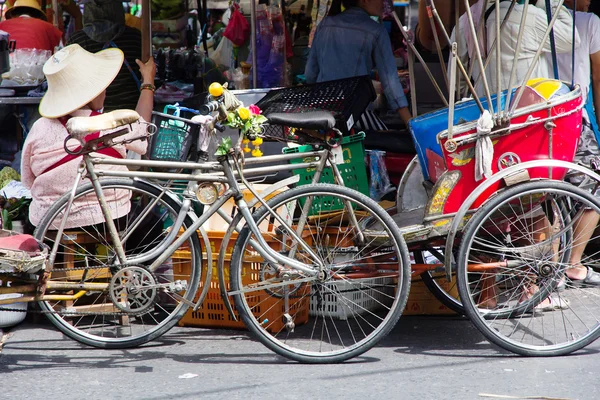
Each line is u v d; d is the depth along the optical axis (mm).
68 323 7539
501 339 7078
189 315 8242
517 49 7086
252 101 9266
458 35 8359
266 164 7945
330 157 7172
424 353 7336
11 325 8164
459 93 8477
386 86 10062
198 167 7062
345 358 7055
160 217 8211
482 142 6961
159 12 12641
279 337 7816
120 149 7703
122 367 7000
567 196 7246
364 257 7270
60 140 7691
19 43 10727
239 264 7031
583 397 6137
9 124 11477
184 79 11391
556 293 8719
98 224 7816
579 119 7164
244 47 13625
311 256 7211
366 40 9961
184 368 6965
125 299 7137
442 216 7117
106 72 7766
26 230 8805
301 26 14344
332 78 10141
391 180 9688
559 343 7199
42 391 6379
